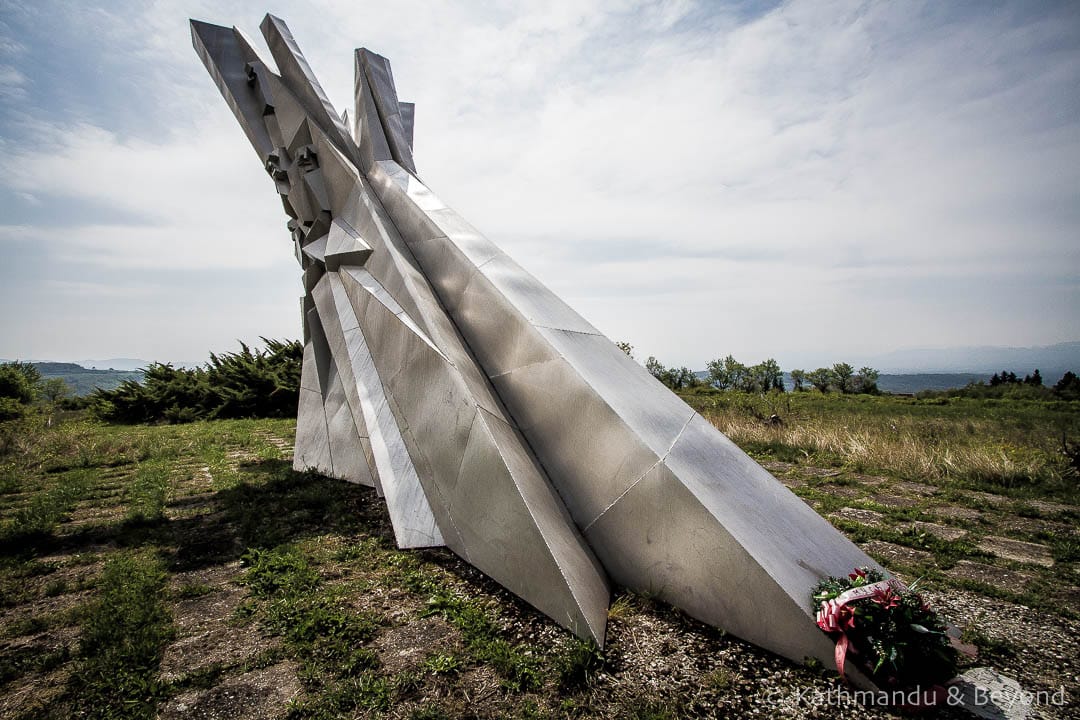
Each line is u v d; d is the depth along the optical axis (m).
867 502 7.82
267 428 19.73
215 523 7.05
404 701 3.29
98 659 3.72
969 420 18.23
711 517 4.25
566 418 5.45
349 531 6.48
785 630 3.79
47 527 6.88
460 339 6.75
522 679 3.46
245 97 11.20
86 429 19.23
